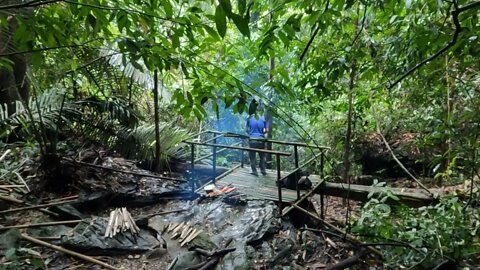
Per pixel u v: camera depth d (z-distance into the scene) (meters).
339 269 3.93
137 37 2.26
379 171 8.02
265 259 4.04
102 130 6.27
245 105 2.37
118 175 5.58
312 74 3.51
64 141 5.89
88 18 2.12
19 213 4.45
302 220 4.89
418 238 3.91
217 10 1.40
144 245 4.14
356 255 4.14
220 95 2.52
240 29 1.42
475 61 3.46
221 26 1.42
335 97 6.29
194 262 3.90
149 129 6.61
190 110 2.50
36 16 2.14
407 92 5.01
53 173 4.96
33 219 4.35
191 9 2.12
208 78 2.51
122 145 6.37
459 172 5.51
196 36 2.90
